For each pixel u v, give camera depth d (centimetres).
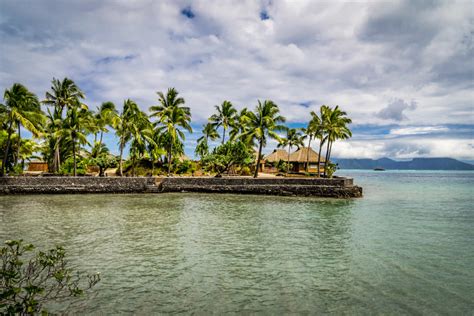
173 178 4009
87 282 984
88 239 1540
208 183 3991
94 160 4541
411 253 1345
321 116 5128
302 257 1279
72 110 3988
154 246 1424
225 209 2634
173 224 1944
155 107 4928
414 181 8725
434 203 3170
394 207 2838
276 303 861
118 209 2555
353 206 2894
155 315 784
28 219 2059
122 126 4316
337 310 824
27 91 3541
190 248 1398
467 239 1602
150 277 1040
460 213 2492
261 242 1516
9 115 3494
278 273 1092
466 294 928
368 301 878
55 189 3569
